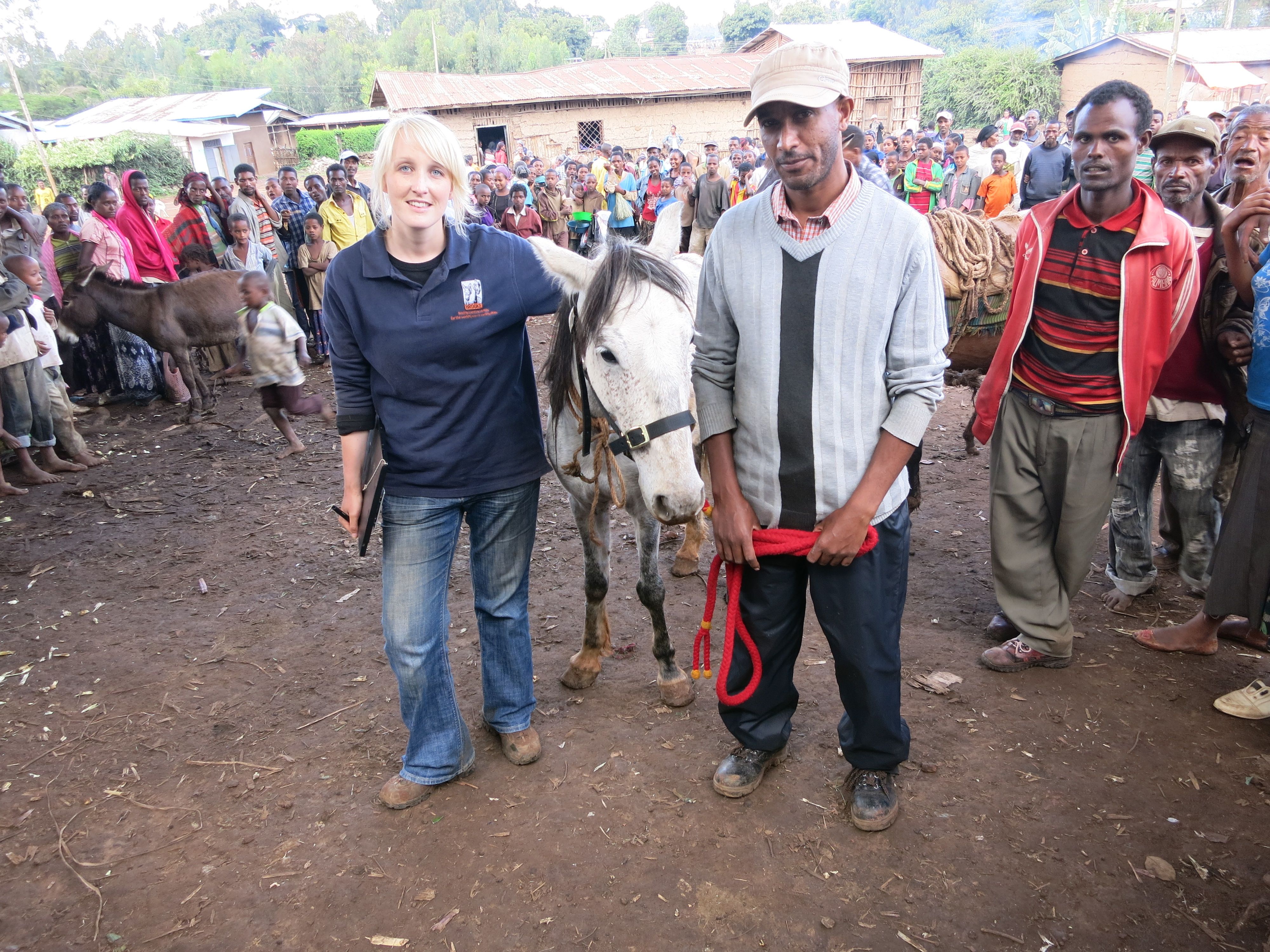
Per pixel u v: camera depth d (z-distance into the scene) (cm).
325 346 852
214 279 659
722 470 212
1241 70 2083
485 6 11762
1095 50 2670
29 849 241
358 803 255
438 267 213
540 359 824
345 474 231
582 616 364
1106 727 270
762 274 194
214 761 278
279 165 3462
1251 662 301
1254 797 238
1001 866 220
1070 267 262
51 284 700
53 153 2527
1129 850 222
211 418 684
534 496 248
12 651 351
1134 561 328
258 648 349
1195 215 316
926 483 482
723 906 212
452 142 205
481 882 223
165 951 207
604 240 237
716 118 2428
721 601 367
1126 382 259
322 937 209
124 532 472
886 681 216
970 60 2972
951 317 376
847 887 215
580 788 256
